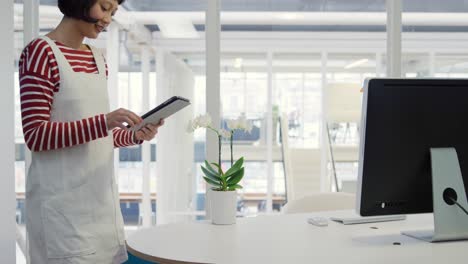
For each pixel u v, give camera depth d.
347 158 5.24
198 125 1.81
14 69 2.67
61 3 1.47
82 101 1.50
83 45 1.63
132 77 4.40
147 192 4.46
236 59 5.14
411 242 1.47
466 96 1.51
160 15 4.36
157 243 1.48
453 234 1.49
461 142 1.52
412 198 1.50
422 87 1.47
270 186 5.12
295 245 1.44
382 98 1.43
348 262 1.24
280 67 5.23
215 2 2.80
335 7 4.66
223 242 1.48
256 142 5.12
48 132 1.40
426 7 4.46
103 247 1.55
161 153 4.49
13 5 2.62
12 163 2.64
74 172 1.49
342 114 5.27
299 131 5.25
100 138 1.56
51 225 1.47
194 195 4.53
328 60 5.23
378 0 4.52
